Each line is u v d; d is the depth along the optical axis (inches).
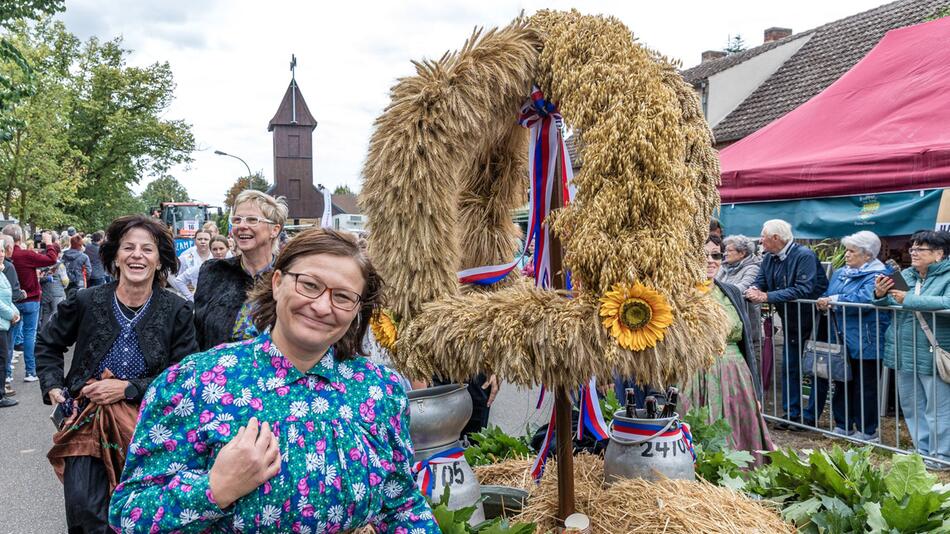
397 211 81.8
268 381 54.2
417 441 92.0
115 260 112.2
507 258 108.7
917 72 257.4
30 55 1022.4
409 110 82.0
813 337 209.9
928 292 180.9
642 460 98.7
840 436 205.8
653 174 76.4
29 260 320.2
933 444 182.1
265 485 51.8
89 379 107.9
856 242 205.6
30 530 160.4
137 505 50.5
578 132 81.9
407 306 82.9
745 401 155.3
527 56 84.5
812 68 587.5
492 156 102.8
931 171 200.8
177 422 52.6
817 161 233.1
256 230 113.4
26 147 1059.3
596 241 74.9
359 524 56.5
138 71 1433.3
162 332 110.3
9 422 254.8
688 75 682.2
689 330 74.6
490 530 83.0
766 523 90.7
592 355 74.1
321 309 53.1
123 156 1453.0
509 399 263.9
